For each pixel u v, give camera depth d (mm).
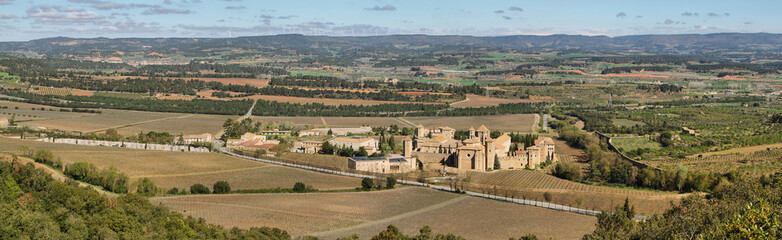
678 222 167750
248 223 198750
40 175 194125
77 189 186625
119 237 156625
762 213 130125
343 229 197750
